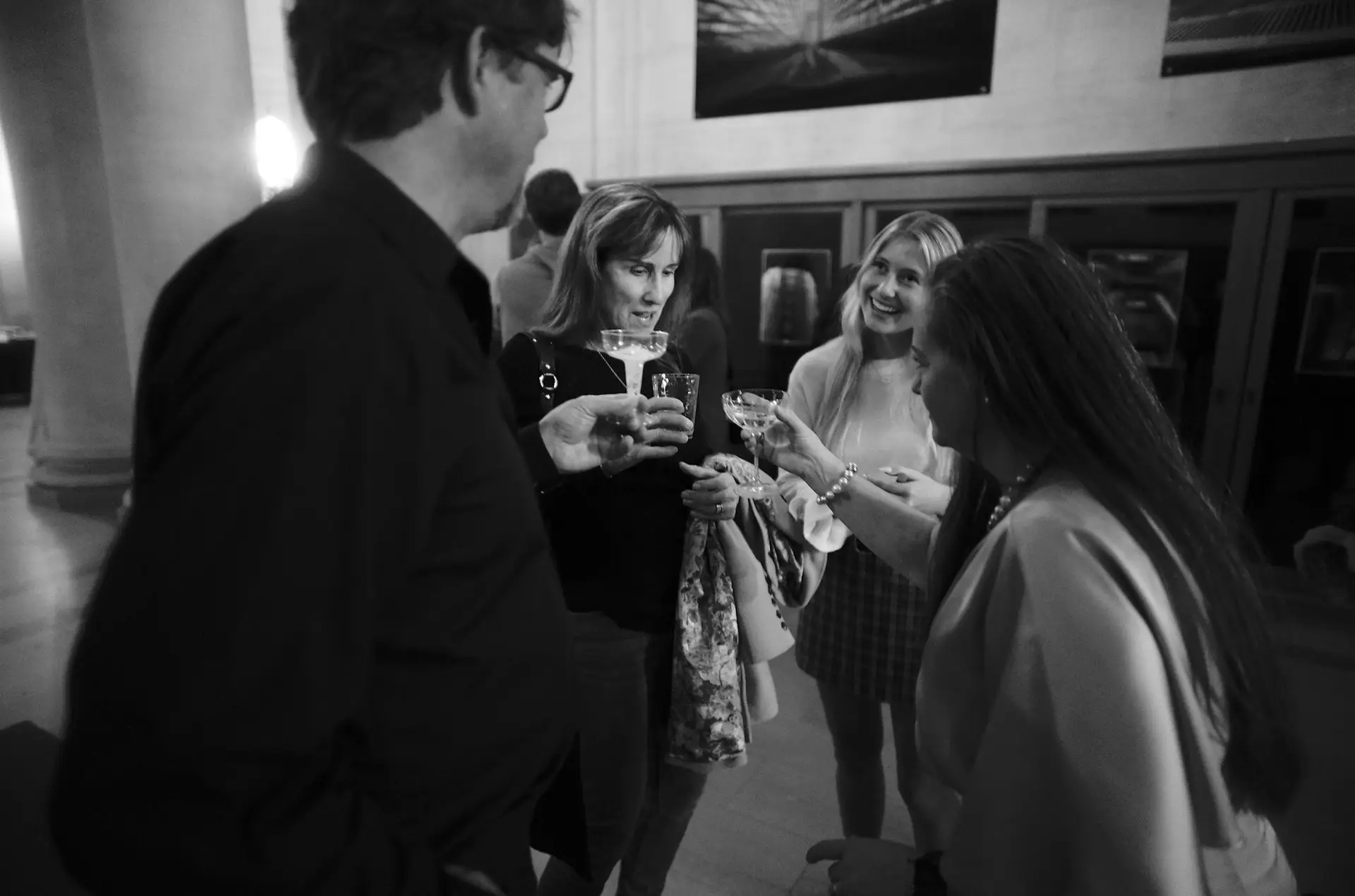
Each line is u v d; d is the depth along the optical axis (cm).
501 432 65
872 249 158
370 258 56
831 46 395
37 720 225
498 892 64
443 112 63
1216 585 66
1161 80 326
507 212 75
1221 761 67
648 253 135
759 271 419
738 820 201
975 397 77
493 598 65
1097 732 59
